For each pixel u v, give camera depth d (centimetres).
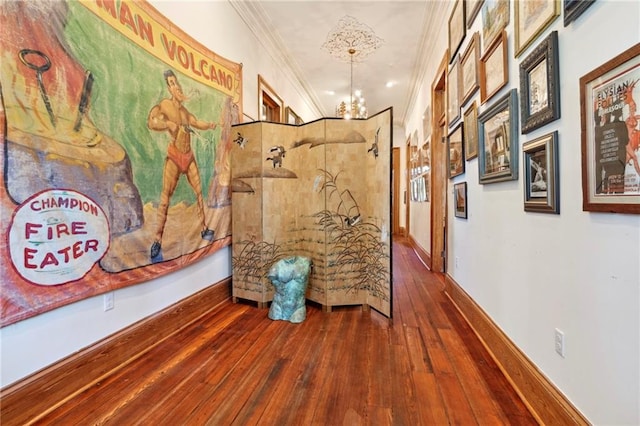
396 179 905
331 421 146
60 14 159
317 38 433
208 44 292
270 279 273
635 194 91
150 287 225
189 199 259
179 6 252
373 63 511
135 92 206
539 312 149
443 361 198
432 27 394
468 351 211
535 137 151
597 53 108
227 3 326
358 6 363
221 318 274
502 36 184
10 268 139
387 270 264
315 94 677
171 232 239
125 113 198
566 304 128
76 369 168
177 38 246
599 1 107
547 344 142
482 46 221
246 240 309
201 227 275
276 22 395
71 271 165
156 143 224
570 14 120
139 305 215
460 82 276
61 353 163
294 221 314
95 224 178
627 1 94
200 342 227
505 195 187
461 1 271
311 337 234
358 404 157
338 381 177
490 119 204
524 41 158
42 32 151
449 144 323
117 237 192
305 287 276
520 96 163
